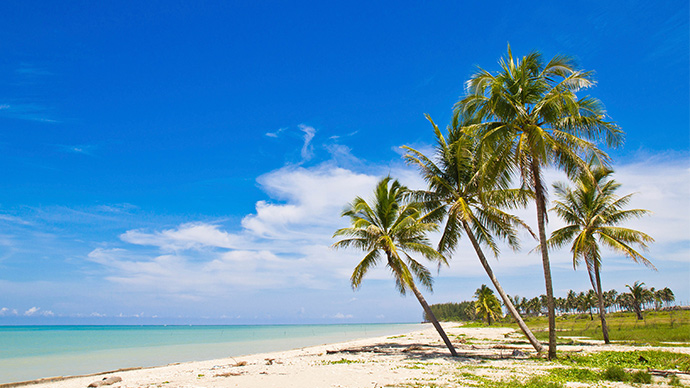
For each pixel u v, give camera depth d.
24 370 24.47
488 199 20.38
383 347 29.84
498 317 91.38
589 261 26.30
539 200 17.39
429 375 14.22
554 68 17.39
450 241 22.58
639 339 28.55
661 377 12.42
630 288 65.19
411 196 23.02
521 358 18.69
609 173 25.69
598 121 16.73
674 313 69.25
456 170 22.14
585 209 26.66
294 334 81.69
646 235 23.16
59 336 71.12
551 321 17.30
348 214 23.81
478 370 14.95
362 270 22.83
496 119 18.42
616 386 11.14
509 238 21.19
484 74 17.77
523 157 17.38
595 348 23.00
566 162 17.36
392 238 22.81
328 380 13.89
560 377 12.60
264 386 13.09
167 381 15.41
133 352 36.91
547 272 17.41
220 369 19.72
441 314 165.75
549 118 17.31
